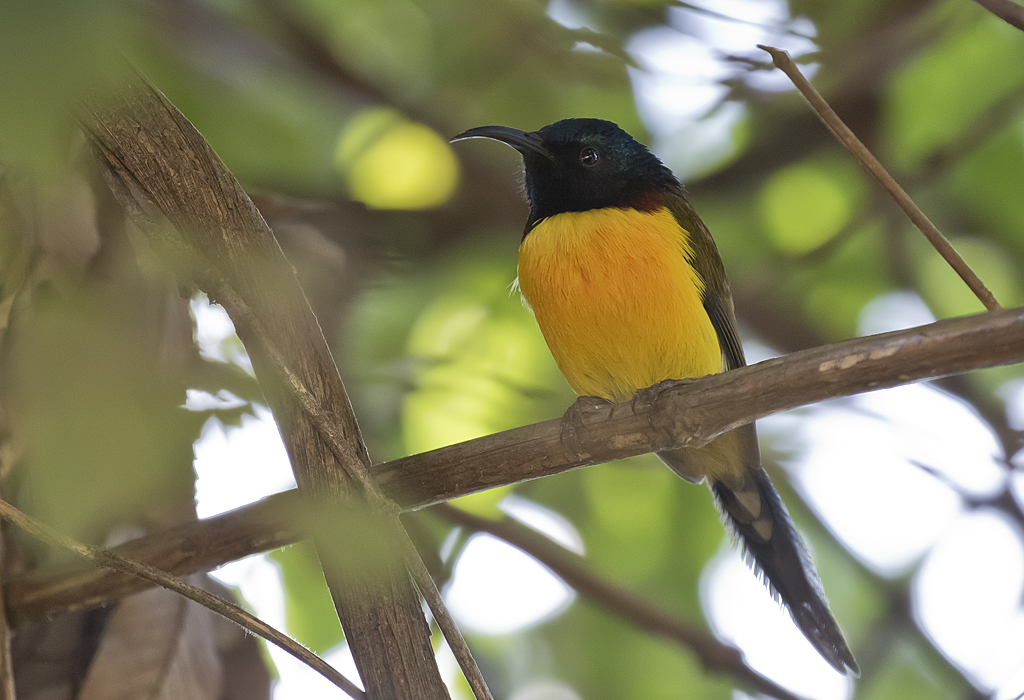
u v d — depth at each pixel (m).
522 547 9.88
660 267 9.48
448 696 5.35
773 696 9.62
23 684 6.70
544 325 9.80
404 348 11.65
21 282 5.79
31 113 3.13
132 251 6.22
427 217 12.59
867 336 5.91
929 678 12.07
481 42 11.91
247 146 11.41
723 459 9.69
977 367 5.62
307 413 5.48
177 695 6.81
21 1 3.00
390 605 5.36
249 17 11.59
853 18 11.25
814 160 13.62
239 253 5.61
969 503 11.63
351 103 12.48
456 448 6.62
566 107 12.63
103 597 6.41
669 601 11.66
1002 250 13.42
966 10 11.52
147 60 10.35
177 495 6.73
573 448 6.44
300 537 6.35
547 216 10.26
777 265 12.86
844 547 12.54
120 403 5.61
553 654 11.72
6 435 5.43
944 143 12.23
